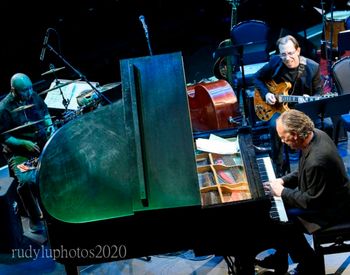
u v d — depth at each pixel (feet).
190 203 14.17
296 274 18.62
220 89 26.35
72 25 45.91
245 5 48.91
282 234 17.42
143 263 21.58
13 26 42.01
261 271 19.17
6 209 22.62
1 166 32.30
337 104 20.84
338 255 20.21
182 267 20.93
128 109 16.79
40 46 43.55
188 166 15.23
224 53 25.85
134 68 18.22
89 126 18.10
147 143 15.97
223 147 19.01
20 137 25.22
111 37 48.21
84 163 16.80
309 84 25.26
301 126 16.11
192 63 43.32
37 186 15.80
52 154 16.92
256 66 33.04
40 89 37.83
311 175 16.20
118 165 16.75
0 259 23.34
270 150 27.43
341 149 27.71
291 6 47.19
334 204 16.78
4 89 39.96
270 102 25.04
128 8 49.03
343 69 24.58
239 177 17.66
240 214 14.65
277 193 17.21
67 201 15.55
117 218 14.65
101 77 42.29
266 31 33.14
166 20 50.90
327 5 43.50
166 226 14.83
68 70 42.42
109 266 21.66
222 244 15.11
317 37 43.78
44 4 43.47
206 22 50.65
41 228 24.91
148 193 14.62
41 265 22.58
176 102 17.02
